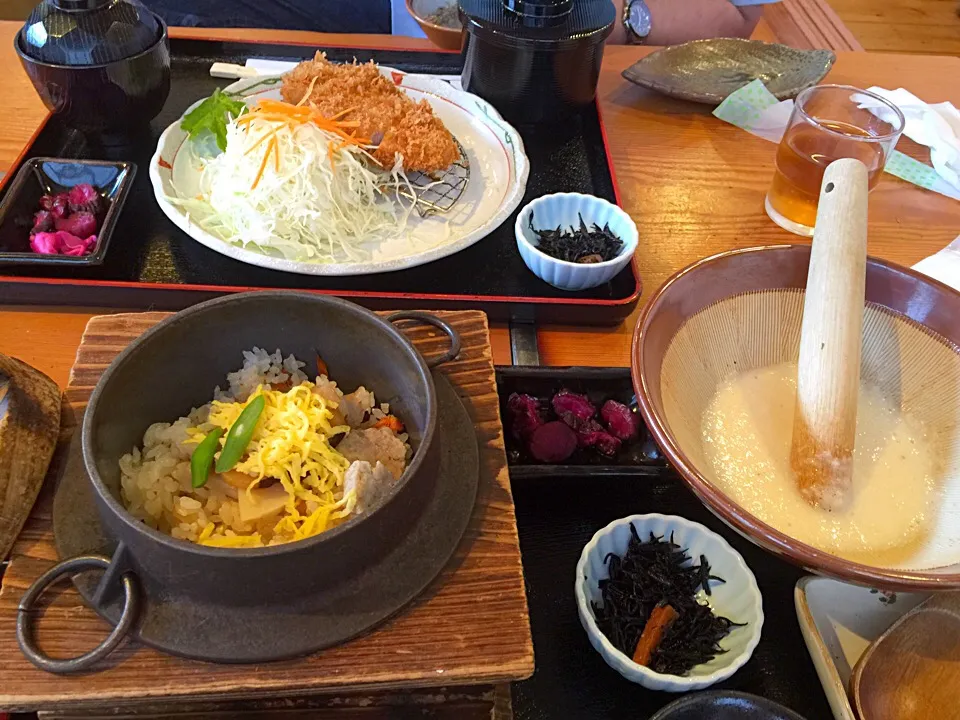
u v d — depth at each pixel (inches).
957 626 16.7
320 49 31.5
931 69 34.2
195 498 15.4
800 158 24.7
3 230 21.3
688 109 31.0
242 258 21.2
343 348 16.6
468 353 17.8
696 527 17.6
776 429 17.7
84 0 23.8
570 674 16.4
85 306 21.5
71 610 13.3
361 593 13.6
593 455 19.7
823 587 17.6
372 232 24.4
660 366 16.5
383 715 15.2
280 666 13.1
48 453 14.9
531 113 28.8
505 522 15.2
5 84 28.5
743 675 16.6
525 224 23.2
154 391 15.6
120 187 22.9
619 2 40.0
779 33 54.0
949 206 27.5
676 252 24.9
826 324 15.8
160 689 12.8
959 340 17.2
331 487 15.5
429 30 34.0
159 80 25.6
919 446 17.1
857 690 15.5
